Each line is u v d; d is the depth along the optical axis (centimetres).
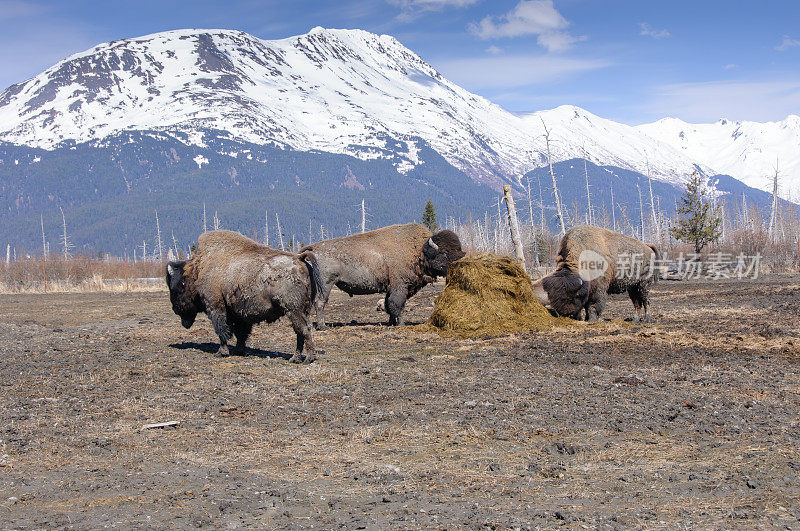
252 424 789
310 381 1023
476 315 1523
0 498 561
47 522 510
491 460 650
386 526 499
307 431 759
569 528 490
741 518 503
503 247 8769
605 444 693
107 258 7881
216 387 982
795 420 760
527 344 1329
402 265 1638
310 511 533
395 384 993
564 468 623
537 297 1627
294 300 1160
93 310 2552
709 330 1448
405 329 1600
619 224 8338
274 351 1336
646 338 1345
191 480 603
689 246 5819
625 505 534
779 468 607
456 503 545
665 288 3022
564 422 771
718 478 589
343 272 1616
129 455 678
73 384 1018
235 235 1244
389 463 650
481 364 1147
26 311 2538
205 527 501
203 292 1227
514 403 862
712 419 770
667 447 680
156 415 830
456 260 1614
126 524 505
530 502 545
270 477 612
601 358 1168
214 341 1516
